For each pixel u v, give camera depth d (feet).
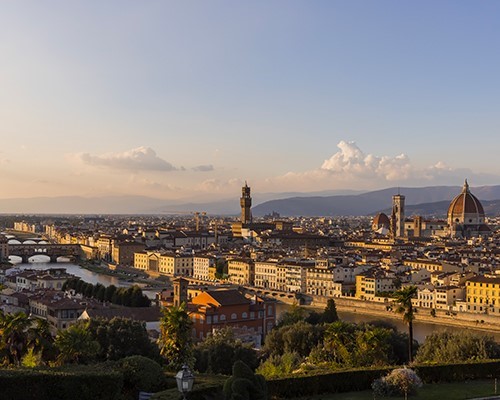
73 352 491.72
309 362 564.71
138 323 637.71
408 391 384.88
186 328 508.94
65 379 335.88
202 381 367.45
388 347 589.32
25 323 493.77
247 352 627.46
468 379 441.27
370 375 410.93
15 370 343.05
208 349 625.41
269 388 379.76
